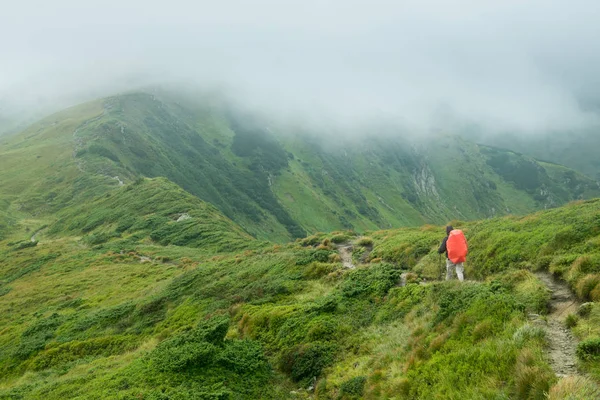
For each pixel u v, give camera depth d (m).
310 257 29.53
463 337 10.48
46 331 34.44
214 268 37.47
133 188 113.69
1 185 149.00
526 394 7.23
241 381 13.61
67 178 151.75
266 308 21.88
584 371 7.48
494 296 11.59
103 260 64.38
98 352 26.45
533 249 16.03
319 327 16.78
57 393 15.12
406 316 14.92
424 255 23.25
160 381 12.95
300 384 14.20
